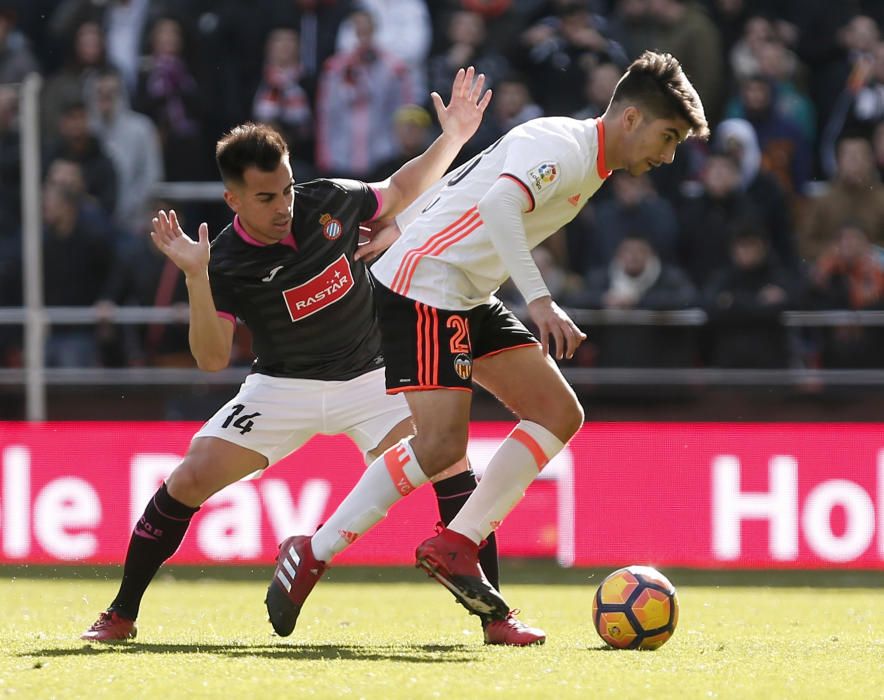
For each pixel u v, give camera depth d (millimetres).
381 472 15836
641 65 15672
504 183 15195
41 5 42719
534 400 16312
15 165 36000
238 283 16906
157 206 37938
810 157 40656
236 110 40344
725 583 30656
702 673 14031
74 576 31328
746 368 33219
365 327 17719
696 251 36469
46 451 32531
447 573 15828
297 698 12133
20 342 35312
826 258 34688
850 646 17250
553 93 39125
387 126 39719
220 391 33875
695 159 39000
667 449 32031
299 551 16156
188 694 12344
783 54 41094
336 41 41156
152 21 41375
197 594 26938
